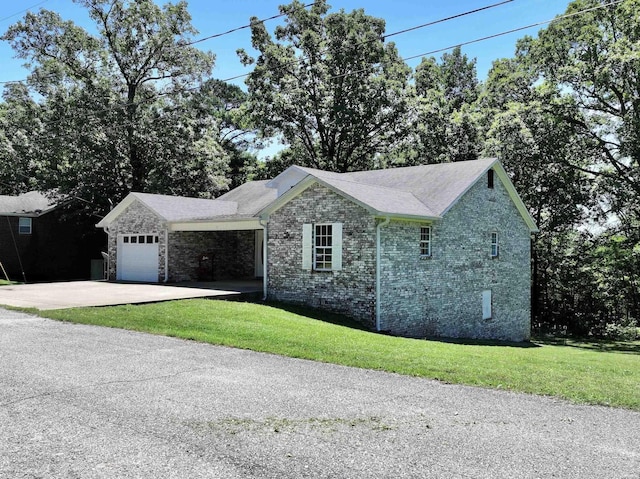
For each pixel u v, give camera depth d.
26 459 4.55
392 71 36.00
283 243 17.33
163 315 12.91
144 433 5.20
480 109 31.52
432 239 17.14
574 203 26.70
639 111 23.48
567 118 25.36
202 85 34.88
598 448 5.02
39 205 32.31
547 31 26.67
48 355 8.62
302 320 13.85
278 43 36.97
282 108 34.94
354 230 15.57
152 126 32.75
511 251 21.67
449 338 17.25
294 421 5.65
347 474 4.36
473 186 19.16
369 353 9.56
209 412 5.88
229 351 9.35
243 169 45.38
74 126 31.00
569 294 27.73
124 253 23.52
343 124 34.59
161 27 33.34
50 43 32.03
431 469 4.48
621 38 23.80
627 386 7.70
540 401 6.64
